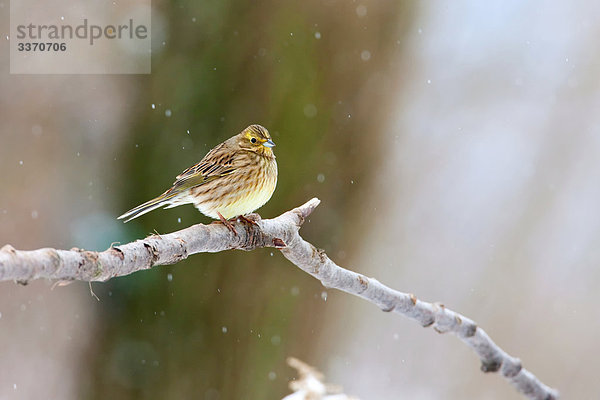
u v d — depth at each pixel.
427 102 17.91
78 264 4.06
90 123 13.30
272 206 13.88
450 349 18.59
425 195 19.48
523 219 19.58
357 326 17.66
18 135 12.90
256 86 13.62
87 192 13.23
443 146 18.83
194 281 13.67
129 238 13.17
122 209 13.41
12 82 12.98
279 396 13.78
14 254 3.68
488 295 18.78
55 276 3.91
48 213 12.88
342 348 16.27
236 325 13.72
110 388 13.22
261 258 13.85
